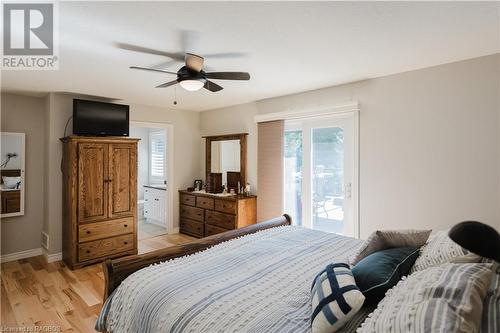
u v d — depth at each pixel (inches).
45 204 159.5
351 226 136.1
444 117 109.1
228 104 188.4
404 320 37.3
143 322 57.4
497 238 22.7
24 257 156.8
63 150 153.0
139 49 92.6
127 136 165.6
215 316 51.6
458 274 44.8
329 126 144.5
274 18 73.0
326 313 45.9
